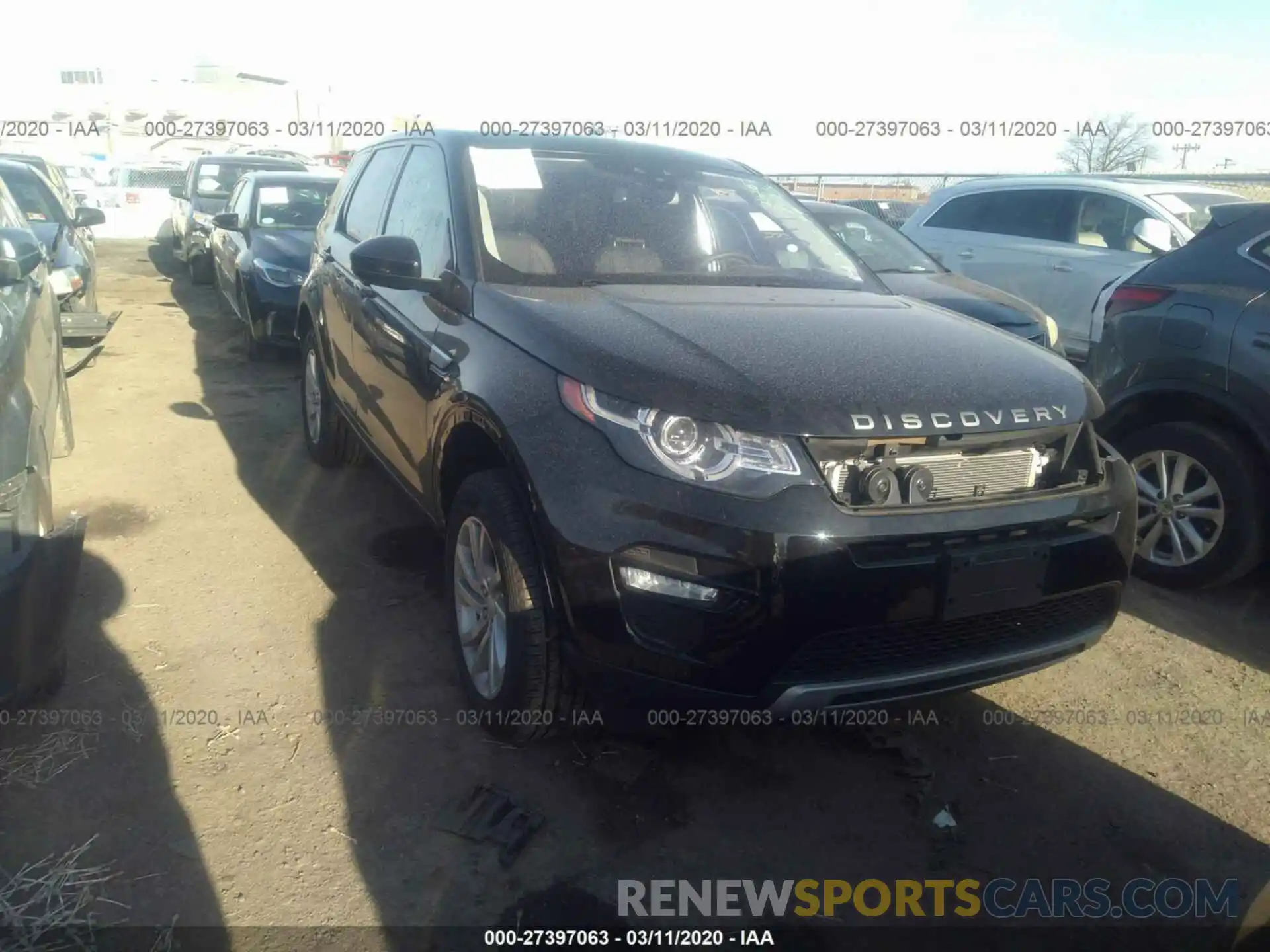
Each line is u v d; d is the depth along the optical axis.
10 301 3.71
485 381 2.96
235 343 9.08
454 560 3.22
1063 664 3.81
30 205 8.57
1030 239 8.45
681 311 3.12
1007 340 3.31
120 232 19.70
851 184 17.66
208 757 2.96
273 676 3.41
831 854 2.73
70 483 5.16
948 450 2.67
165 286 12.66
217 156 14.42
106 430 6.12
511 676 2.84
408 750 3.05
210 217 12.33
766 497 2.46
